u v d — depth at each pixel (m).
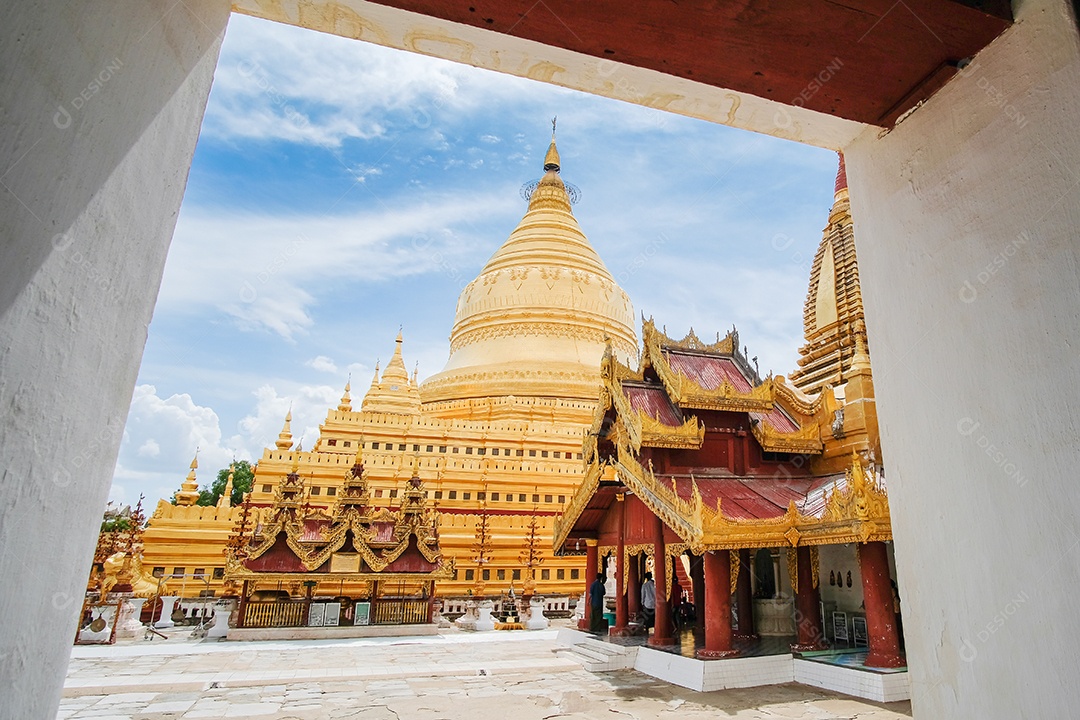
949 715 3.38
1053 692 2.74
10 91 2.01
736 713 14.32
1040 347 2.94
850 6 3.22
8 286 1.99
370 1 3.49
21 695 2.15
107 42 2.46
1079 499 2.67
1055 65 3.05
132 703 15.38
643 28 3.52
